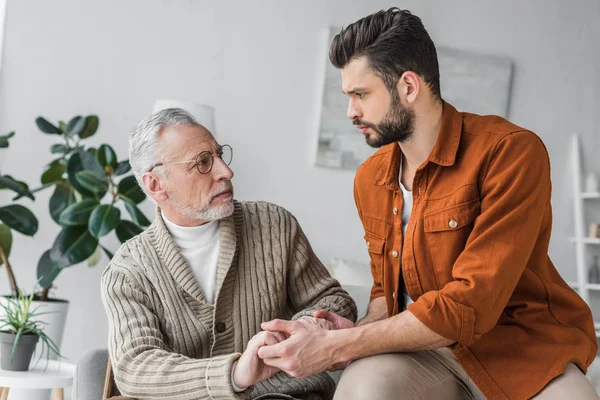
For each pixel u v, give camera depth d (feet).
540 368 5.04
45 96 13.33
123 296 5.79
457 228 5.25
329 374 6.70
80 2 13.47
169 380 5.16
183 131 6.01
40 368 9.35
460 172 5.33
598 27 15.99
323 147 14.44
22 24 13.23
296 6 14.43
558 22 15.79
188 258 6.11
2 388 10.33
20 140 13.21
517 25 15.55
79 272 13.42
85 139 13.47
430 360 5.26
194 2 13.97
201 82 14.01
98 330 13.48
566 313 5.34
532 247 5.07
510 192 5.03
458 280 4.96
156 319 5.79
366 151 14.60
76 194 12.48
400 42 5.25
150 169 6.01
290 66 14.39
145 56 13.75
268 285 6.14
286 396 5.57
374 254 5.98
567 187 15.93
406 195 5.70
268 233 6.30
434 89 5.42
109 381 5.99
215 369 5.06
